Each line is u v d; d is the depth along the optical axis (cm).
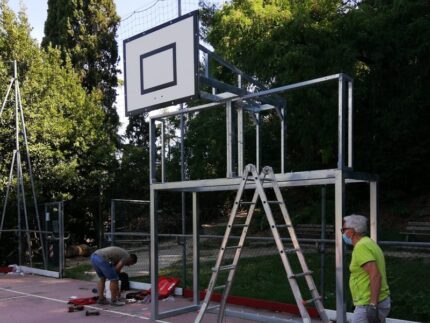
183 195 946
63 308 817
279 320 682
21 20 1730
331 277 978
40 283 1078
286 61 1166
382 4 1318
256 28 1300
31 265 1265
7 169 1497
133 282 971
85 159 1762
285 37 1234
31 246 1352
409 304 734
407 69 1262
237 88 669
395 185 1725
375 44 1252
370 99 1383
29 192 1459
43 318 750
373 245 435
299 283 948
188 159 1797
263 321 696
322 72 1184
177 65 670
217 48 1424
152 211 754
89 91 2361
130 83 736
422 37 1200
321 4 1315
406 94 1273
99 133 1803
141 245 1577
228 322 701
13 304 857
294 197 1841
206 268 1152
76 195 1756
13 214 1443
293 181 634
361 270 434
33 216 1420
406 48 1245
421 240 1230
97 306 826
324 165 1586
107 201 1828
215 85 655
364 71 1384
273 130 1642
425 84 1257
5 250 1420
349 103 580
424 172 1711
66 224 1783
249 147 1664
